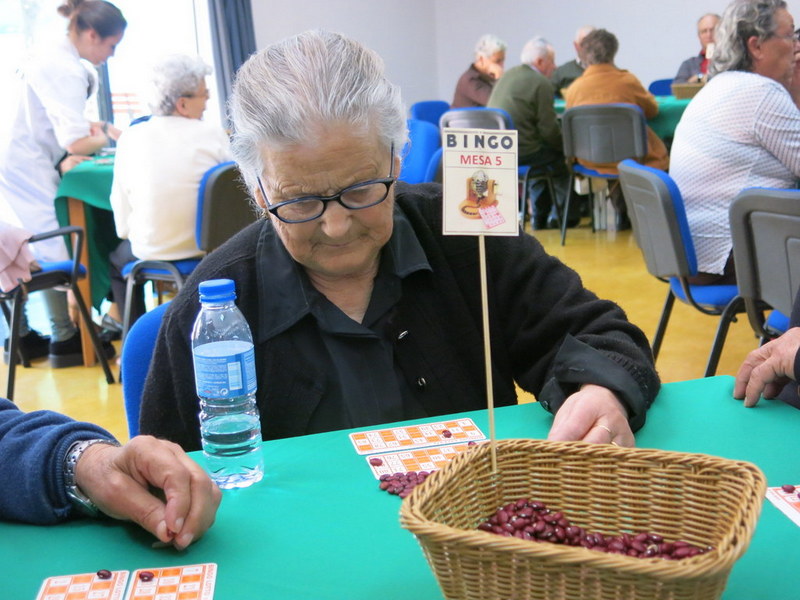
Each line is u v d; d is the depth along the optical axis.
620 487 0.78
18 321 3.09
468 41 8.78
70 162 3.71
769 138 2.50
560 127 5.50
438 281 1.25
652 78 7.62
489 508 0.80
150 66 3.15
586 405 1.00
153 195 3.10
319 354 1.19
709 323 3.65
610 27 7.74
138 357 1.27
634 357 1.12
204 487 0.85
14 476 0.89
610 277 4.46
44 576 0.79
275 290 1.17
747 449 0.99
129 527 0.87
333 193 1.02
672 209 2.28
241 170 1.10
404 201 1.28
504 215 0.86
